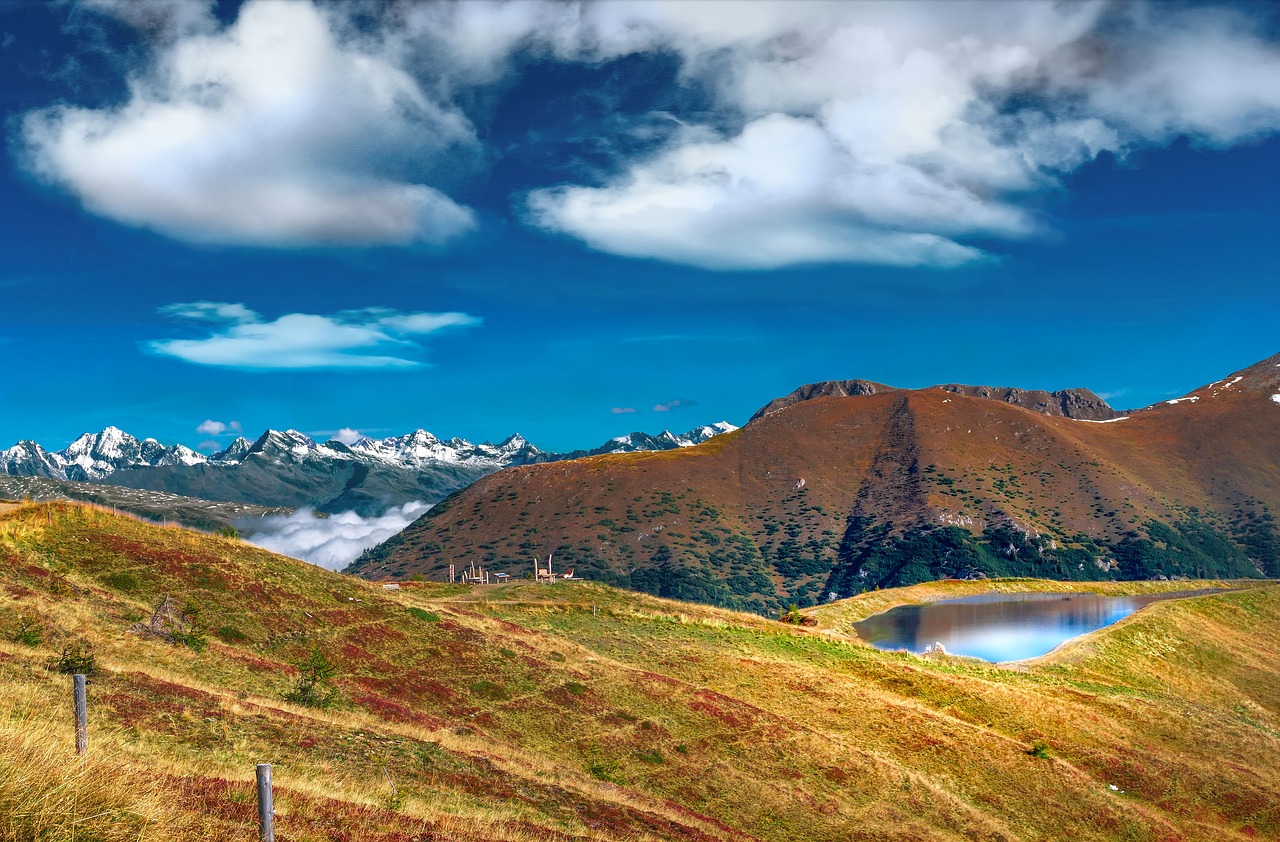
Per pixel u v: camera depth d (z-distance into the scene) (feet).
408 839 72.95
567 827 99.71
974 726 194.59
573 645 200.75
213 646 138.31
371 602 190.80
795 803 141.59
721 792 140.46
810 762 156.66
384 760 103.45
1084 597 406.82
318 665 135.85
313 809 73.41
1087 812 162.09
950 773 167.43
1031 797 163.94
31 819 45.50
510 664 174.09
